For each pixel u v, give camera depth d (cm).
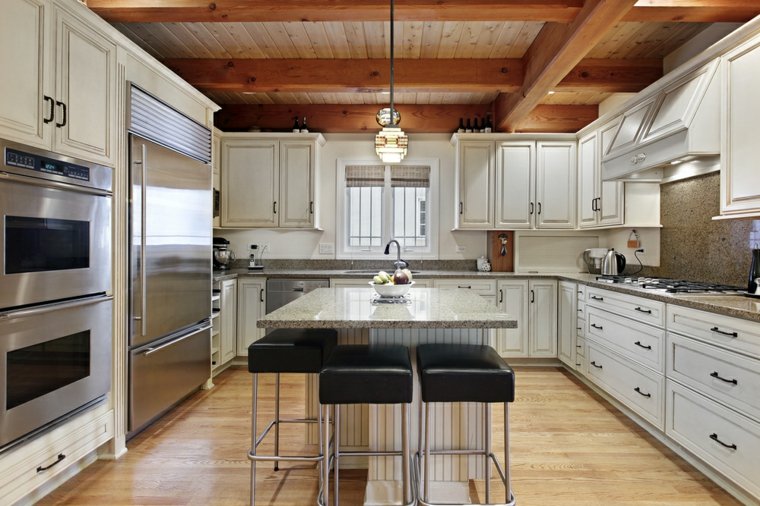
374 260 467
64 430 193
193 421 274
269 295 408
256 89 360
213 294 359
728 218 228
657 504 188
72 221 195
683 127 243
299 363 187
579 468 218
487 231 464
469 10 241
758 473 174
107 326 218
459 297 234
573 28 248
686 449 219
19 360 168
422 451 189
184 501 189
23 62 171
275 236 470
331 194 469
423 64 349
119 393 228
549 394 328
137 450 235
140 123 243
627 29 295
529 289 402
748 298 220
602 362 311
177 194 279
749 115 214
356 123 456
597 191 382
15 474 168
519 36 312
